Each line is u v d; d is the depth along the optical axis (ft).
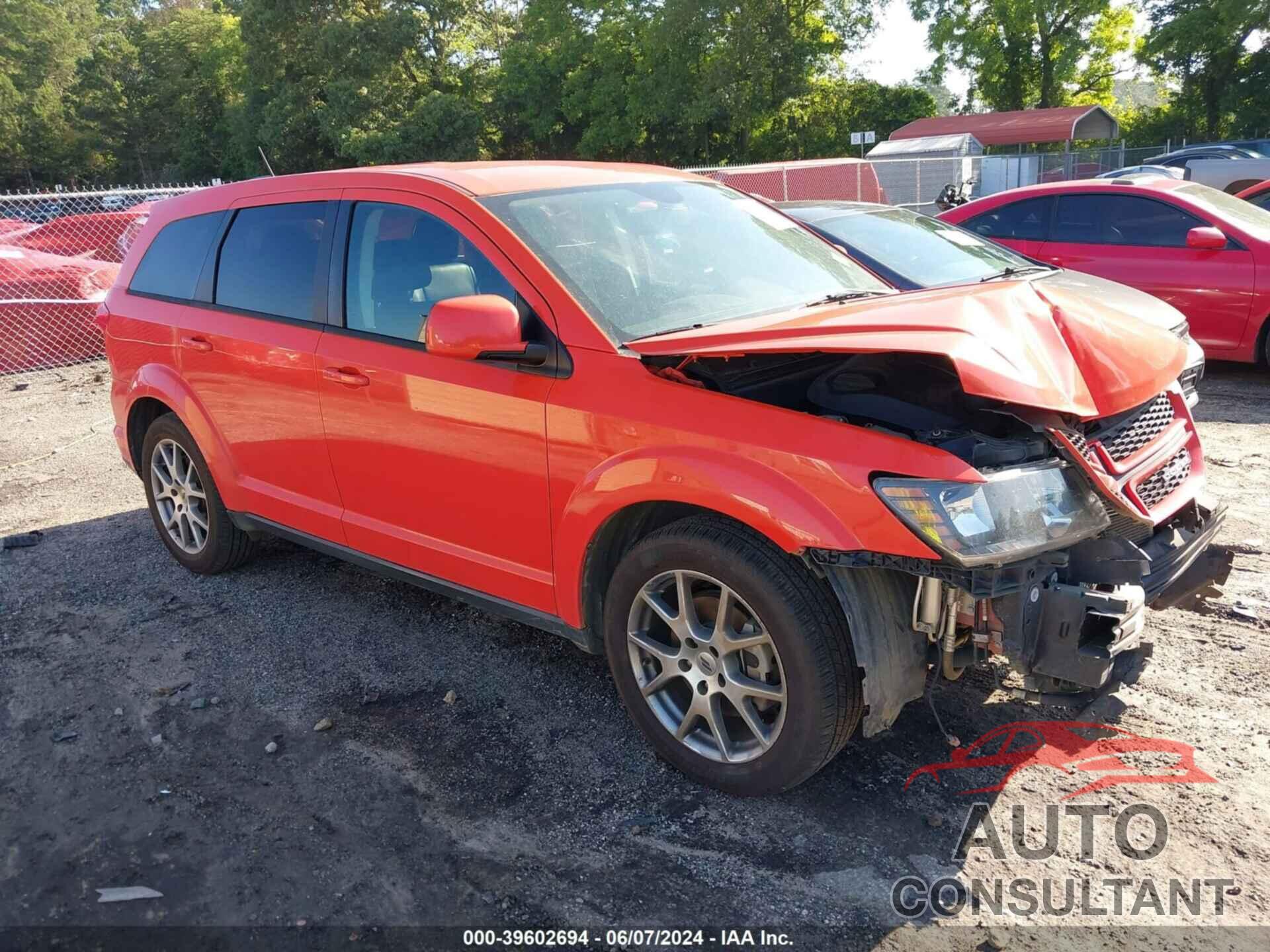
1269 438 21.01
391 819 9.74
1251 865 8.61
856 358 9.86
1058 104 159.12
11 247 46.29
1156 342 10.24
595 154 154.81
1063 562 8.59
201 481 15.38
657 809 9.71
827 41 143.23
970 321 8.66
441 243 11.44
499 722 11.44
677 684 10.28
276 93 161.48
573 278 10.55
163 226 16.03
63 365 36.40
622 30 148.25
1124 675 9.16
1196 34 141.18
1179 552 10.33
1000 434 9.39
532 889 8.68
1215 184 66.39
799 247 13.12
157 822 9.84
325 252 12.87
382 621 14.21
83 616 14.80
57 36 245.86
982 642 8.70
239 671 12.91
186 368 14.83
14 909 8.70
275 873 9.00
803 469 8.57
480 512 11.21
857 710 9.04
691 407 9.29
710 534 9.17
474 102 156.46
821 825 9.34
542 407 10.22
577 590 10.42
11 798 10.37
